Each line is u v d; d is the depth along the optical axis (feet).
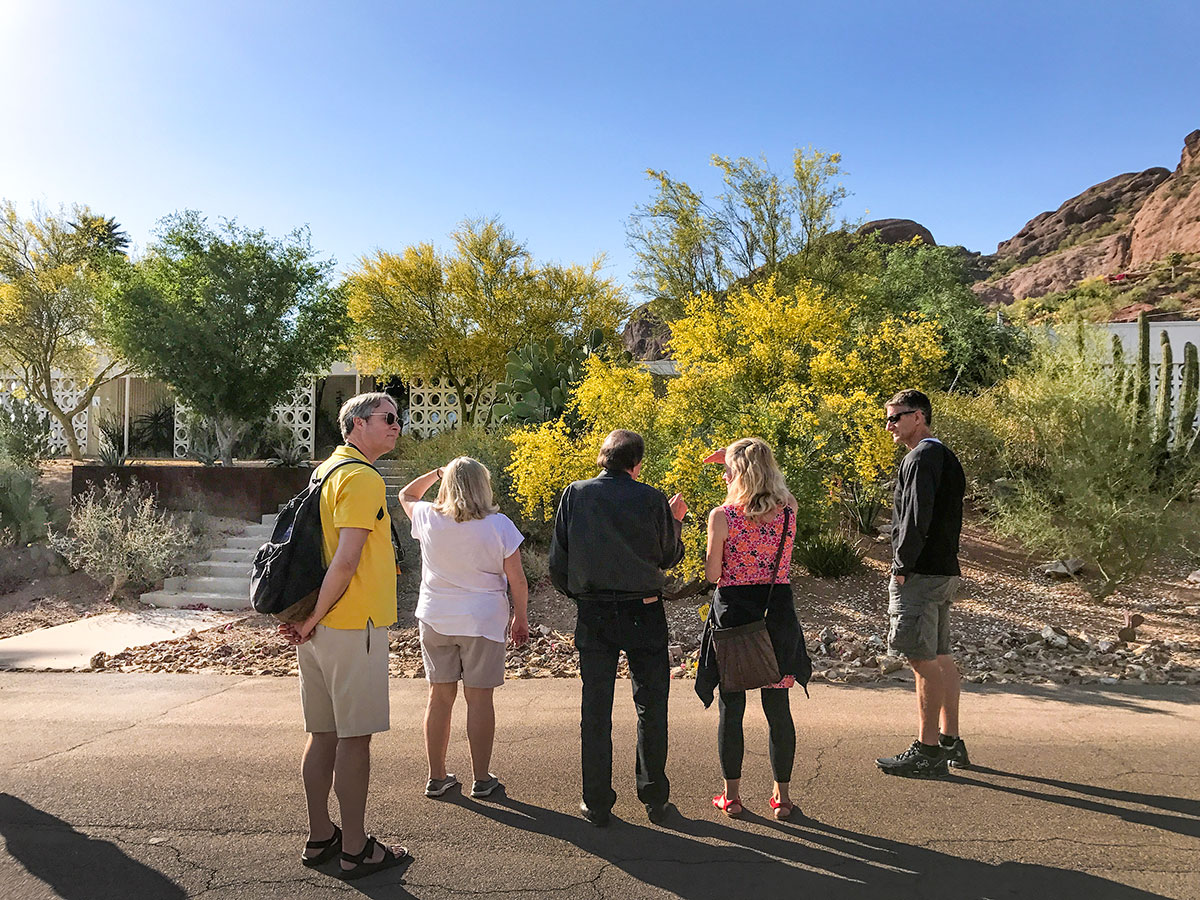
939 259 80.12
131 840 11.27
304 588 9.96
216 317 41.06
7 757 14.88
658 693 11.98
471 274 61.46
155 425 60.64
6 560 36.40
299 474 40.81
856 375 28.50
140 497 39.09
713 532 12.13
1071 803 12.38
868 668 21.47
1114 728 16.19
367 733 10.11
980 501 34.86
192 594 33.35
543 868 10.40
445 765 13.44
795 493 25.96
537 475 26.63
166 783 13.50
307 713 10.52
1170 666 21.12
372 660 10.24
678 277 60.03
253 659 24.48
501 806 12.45
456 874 10.25
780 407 26.30
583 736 11.83
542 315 61.67
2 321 50.90
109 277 43.78
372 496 10.17
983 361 52.34
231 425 43.65
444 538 12.55
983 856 10.64
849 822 11.75
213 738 16.08
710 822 11.80
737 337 29.78
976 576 29.66
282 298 42.86
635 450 12.69
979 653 22.72
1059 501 30.37
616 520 11.89
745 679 11.65
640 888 9.87
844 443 27.58
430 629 12.55
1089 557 27.68
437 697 12.73
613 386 28.04
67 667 23.79
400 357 60.44
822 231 58.90
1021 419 33.86
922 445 13.71
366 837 10.40
